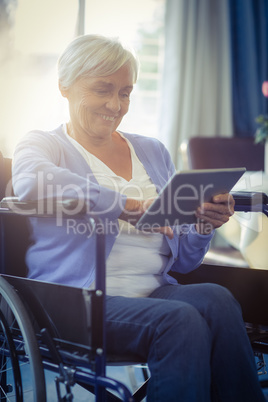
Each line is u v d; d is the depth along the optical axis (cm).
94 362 100
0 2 315
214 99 393
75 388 171
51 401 158
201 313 111
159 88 399
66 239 120
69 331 104
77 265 117
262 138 300
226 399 104
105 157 136
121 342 109
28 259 128
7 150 311
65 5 323
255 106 395
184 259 137
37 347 108
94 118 129
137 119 411
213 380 107
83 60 125
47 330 105
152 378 100
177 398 96
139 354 107
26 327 109
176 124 381
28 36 321
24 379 169
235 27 392
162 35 409
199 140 287
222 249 308
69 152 130
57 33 324
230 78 389
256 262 191
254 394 103
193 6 377
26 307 114
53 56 324
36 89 322
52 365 109
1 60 316
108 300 116
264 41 397
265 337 128
